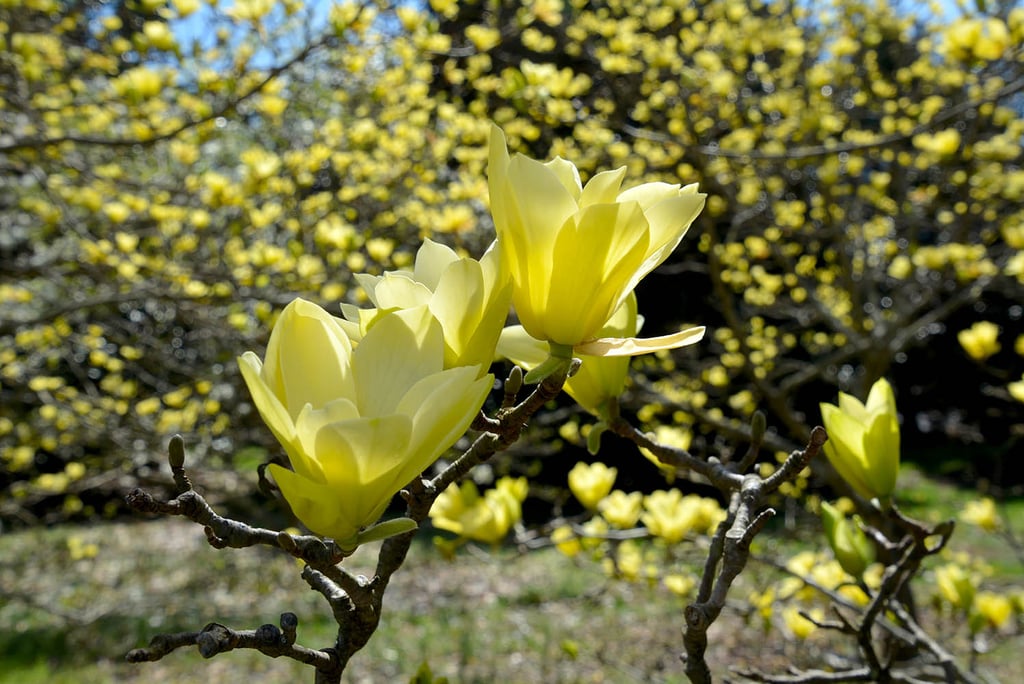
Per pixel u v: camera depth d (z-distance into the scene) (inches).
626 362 43.3
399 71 169.9
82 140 134.0
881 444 46.3
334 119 183.9
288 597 295.4
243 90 155.6
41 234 224.8
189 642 25.8
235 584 310.0
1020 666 176.4
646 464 380.2
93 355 210.8
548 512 381.1
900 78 211.8
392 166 187.0
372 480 24.9
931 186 218.1
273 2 144.3
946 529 47.7
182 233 194.5
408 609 275.3
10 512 263.6
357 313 32.6
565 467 388.8
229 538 26.9
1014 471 402.6
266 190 160.2
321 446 24.0
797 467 38.8
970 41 114.4
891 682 54.1
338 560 27.5
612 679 199.9
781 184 218.2
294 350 26.1
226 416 224.4
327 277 166.4
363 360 26.2
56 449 253.9
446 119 185.6
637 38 189.0
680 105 182.1
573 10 203.9
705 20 230.5
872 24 213.2
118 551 364.5
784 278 238.1
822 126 190.7
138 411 218.5
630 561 101.7
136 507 26.0
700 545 96.0
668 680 190.1
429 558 331.0
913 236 218.4
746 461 43.0
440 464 164.6
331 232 153.3
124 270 162.2
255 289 167.0
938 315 196.9
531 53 233.5
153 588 306.3
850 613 93.7
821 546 201.9
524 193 27.8
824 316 207.5
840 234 211.8
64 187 186.7
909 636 67.9
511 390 29.8
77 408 211.9
